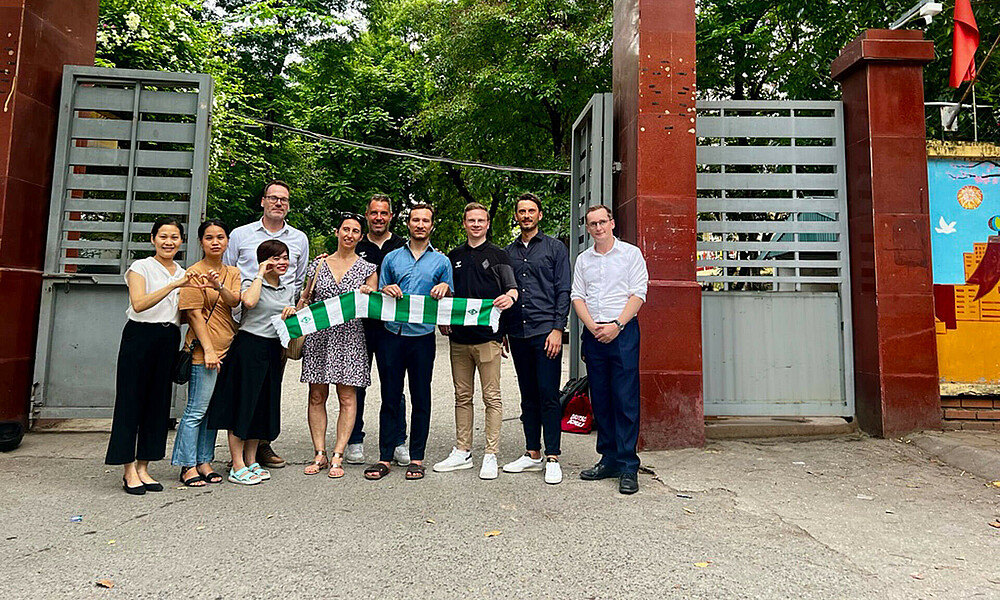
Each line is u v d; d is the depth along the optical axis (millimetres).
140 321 4027
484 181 17000
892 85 5734
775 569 2949
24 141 5773
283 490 4184
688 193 5449
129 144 6723
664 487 4297
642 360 5309
